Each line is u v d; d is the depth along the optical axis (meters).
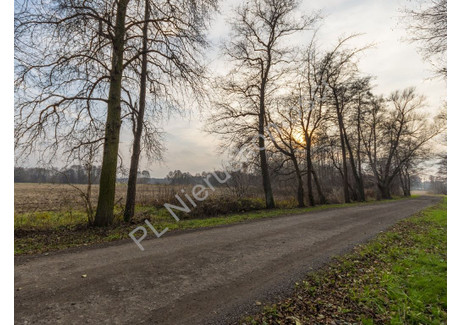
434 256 6.61
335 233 9.03
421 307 3.96
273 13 18.95
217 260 5.88
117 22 10.51
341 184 39.25
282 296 4.20
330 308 3.90
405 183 48.88
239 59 19.30
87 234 8.33
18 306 3.62
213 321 3.41
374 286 4.73
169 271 5.13
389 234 8.96
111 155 9.98
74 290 4.18
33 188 25.86
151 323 3.31
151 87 12.67
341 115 24.48
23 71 8.57
